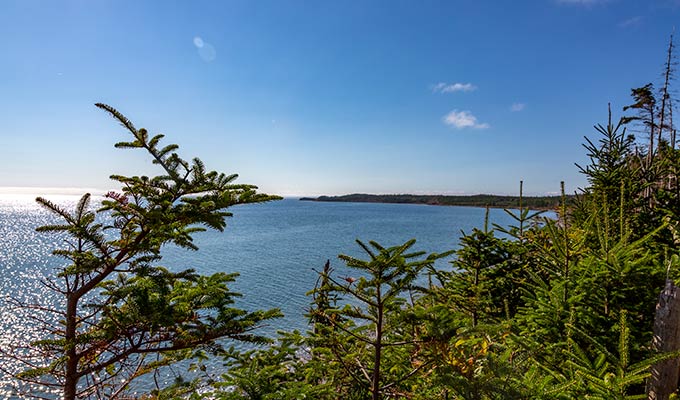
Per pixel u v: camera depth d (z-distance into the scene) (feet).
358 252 164.66
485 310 17.97
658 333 9.53
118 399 12.41
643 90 41.93
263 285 101.19
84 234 8.78
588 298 12.09
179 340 9.87
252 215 531.91
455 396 11.01
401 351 13.04
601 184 20.36
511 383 9.32
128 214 9.42
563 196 14.46
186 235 10.30
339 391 13.66
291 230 281.74
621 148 21.56
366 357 13.38
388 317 11.71
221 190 9.32
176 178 8.70
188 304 10.18
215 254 158.30
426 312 10.45
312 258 147.74
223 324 10.18
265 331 60.29
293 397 11.12
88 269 8.93
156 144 8.66
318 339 13.35
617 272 11.80
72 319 9.57
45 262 127.54
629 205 18.83
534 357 10.74
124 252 9.50
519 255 18.71
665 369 9.23
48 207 8.61
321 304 18.04
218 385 11.89
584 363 9.55
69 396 9.46
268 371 12.48
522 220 20.08
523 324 14.01
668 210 16.33
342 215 533.55
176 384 11.59
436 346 9.97
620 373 8.38
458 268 19.80
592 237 16.24
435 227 307.78
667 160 18.75
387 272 10.31
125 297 9.70
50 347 9.46
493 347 12.09
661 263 13.73
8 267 117.29
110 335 9.12
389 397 12.56
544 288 13.44
